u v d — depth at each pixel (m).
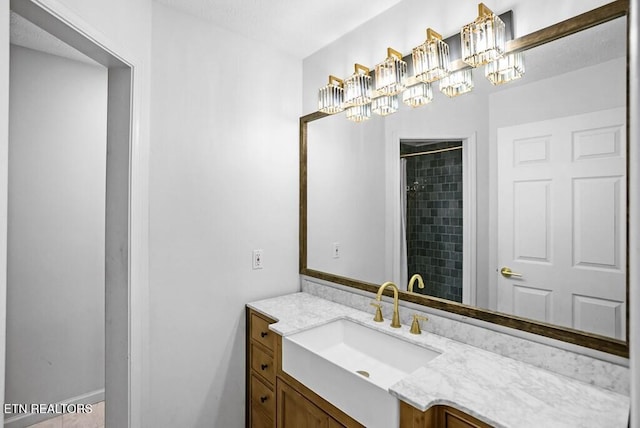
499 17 1.41
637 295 0.41
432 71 1.54
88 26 1.33
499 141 1.40
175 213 1.85
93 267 2.58
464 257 1.52
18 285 2.30
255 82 2.16
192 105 1.90
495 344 1.40
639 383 0.40
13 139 2.28
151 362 1.78
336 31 2.07
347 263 2.05
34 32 2.14
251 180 2.14
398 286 1.78
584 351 1.19
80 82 2.54
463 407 1.04
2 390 0.97
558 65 1.25
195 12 1.88
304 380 1.52
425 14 1.68
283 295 2.30
